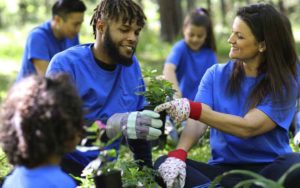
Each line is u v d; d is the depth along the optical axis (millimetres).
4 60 15531
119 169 3123
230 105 3834
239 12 3799
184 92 6504
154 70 3848
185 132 3883
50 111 2346
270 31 3705
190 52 6465
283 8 19078
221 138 3883
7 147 2418
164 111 3678
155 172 3570
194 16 6410
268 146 3771
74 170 3762
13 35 21359
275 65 3719
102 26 3744
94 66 3842
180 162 3613
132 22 3662
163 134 3783
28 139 2350
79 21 5598
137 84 4039
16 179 2473
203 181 3600
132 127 3494
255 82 3812
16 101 2393
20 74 5723
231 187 3693
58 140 2375
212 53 6543
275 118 3697
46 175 2414
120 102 3910
